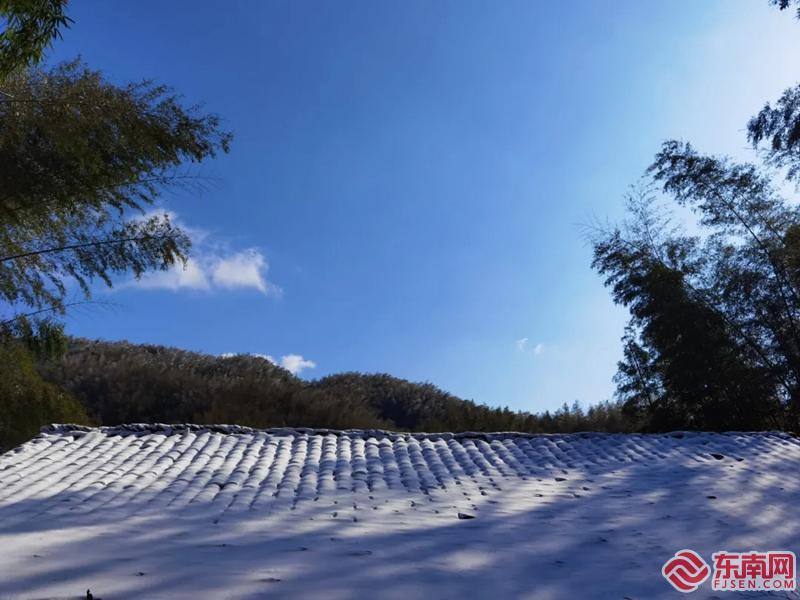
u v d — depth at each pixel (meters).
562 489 7.47
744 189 13.61
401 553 4.67
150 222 10.73
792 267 12.67
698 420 13.72
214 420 16.38
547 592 3.92
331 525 5.66
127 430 10.41
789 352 12.83
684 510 6.25
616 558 4.66
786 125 11.69
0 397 10.68
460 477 8.21
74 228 10.37
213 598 3.61
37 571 4.00
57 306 10.59
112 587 3.73
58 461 8.59
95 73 8.84
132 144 9.14
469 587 3.96
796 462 8.66
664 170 14.34
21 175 8.52
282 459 9.02
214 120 9.80
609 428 17.02
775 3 10.38
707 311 13.52
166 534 5.22
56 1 6.59
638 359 14.92
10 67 6.78
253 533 5.29
